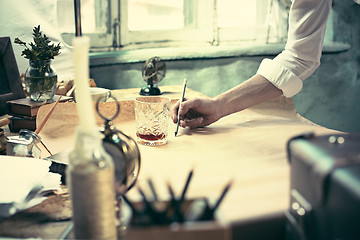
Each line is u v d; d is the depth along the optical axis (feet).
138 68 7.70
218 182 3.05
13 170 3.00
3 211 2.57
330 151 2.01
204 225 1.71
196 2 8.43
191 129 4.58
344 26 9.34
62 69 6.72
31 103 4.67
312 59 4.86
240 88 4.83
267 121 4.84
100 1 7.60
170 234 1.69
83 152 2.10
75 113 4.23
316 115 9.64
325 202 1.92
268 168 3.34
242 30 8.88
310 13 4.75
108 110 4.67
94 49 7.69
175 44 8.43
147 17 8.16
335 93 9.65
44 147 3.77
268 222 2.41
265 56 8.75
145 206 1.87
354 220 1.71
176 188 2.96
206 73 8.38
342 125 10.00
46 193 2.99
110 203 2.15
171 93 6.44
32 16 6.23
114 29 7.82
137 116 4.07
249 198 2.69
